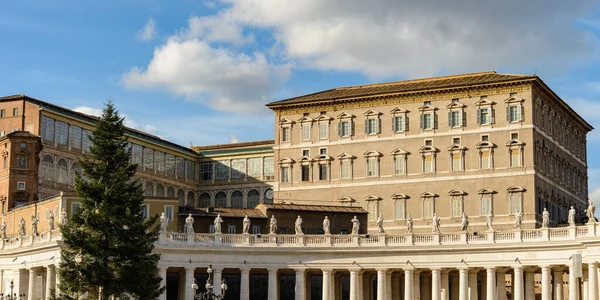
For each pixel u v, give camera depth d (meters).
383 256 108.31
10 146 135.12
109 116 92.69
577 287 98.19
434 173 131.50
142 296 89.00
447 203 130.12
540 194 128.12
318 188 138.62
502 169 127.75
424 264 106.81
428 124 132.88
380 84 141.75
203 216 118.44
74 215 88.94
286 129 142.50
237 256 108.81
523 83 127.50
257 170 171.50
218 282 107.62
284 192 141.00
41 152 141.75
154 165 165.88
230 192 173.50
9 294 112.50
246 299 108.38
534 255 101.81
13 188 134.50
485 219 127.50
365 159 136.00
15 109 144.12
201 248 107.06
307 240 110.06
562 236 100.88
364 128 136.88
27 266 111.75
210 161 176.62
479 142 129.50
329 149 138.75
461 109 131.25
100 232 88.31
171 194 169.88
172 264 105.81
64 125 147.62
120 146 92.38
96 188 89.69
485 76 133.75
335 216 125.06
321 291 114.88
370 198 134.50
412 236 107.88
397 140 134.38
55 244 104.06
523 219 125.50
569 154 145.00
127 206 90.06
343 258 109.25
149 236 91.00
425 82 137.50
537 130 129.12
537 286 141.00
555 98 136.12
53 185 143.88
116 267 88.31
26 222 123.88
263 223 121.44
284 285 113.38
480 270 110.44
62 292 90.88
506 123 128.50
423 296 115.44
